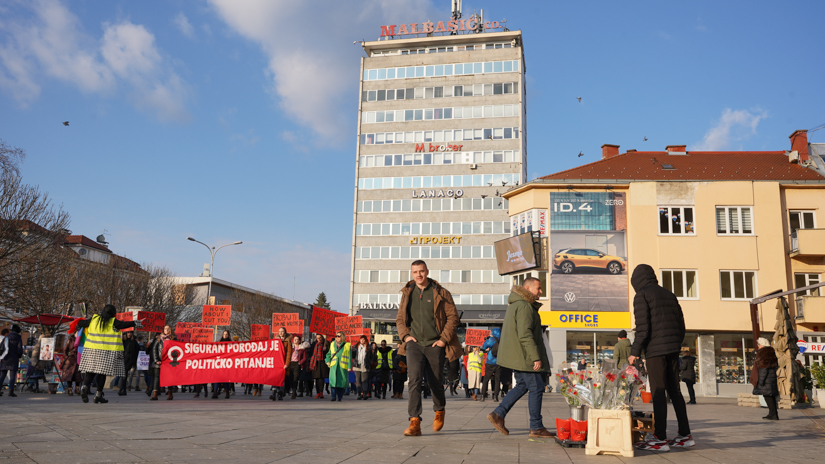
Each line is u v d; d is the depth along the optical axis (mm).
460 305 63281
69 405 11289
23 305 34344
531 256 32188
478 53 71000
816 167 34656
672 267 30891
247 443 5863
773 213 31031
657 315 6824
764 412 15180
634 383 6609
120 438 5766
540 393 7238
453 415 11117
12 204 30766
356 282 67438
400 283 66625
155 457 4723
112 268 49625
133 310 23078
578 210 32375
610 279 31531
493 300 64500
